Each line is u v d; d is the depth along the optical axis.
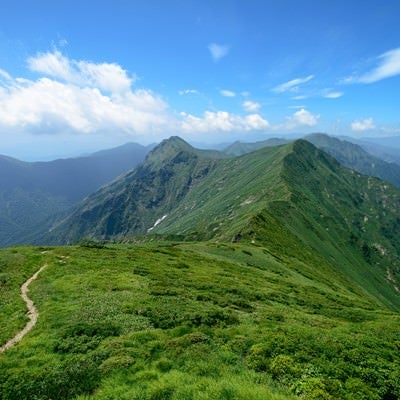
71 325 26.03
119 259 57.47
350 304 68.38
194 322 28.33
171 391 16.52
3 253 58.25
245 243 130.25
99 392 17.39
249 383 17.14
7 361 21.38
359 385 18.42
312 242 182.00
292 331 24.97
